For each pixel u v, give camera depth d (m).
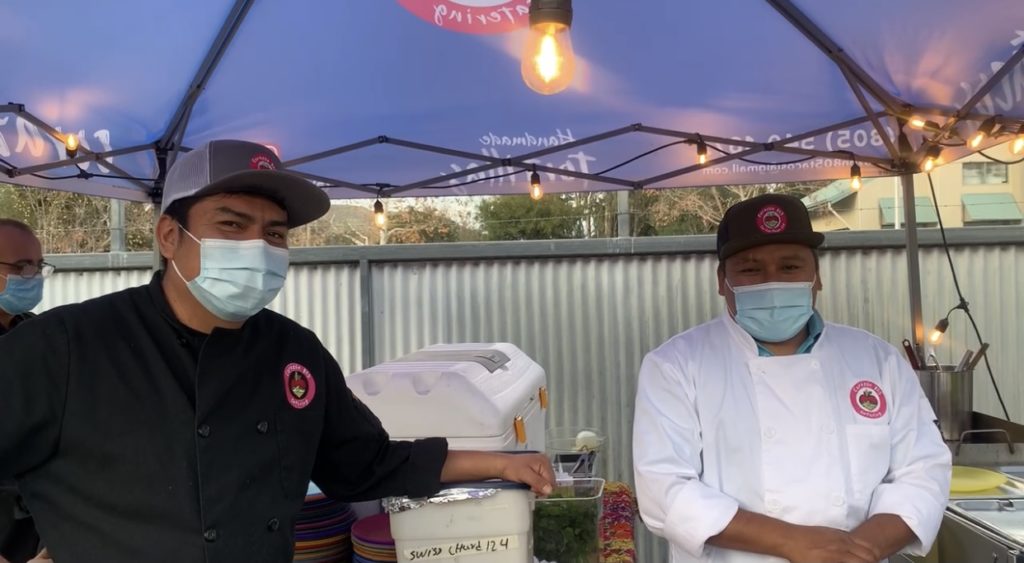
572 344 4.82
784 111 3.42
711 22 2.75
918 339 3.72
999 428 3.33
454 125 3.53
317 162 3.84
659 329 4.77
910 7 2.55
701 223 6.62
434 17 2.69
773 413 1.84
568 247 4.76
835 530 1.65
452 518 1.60
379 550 1.84
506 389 2.32
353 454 1.63
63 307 1.36
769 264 1.91
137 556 1.25
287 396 1.46
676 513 1.74
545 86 1.77
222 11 2.59
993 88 2.87
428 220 6.87
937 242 4.56
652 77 3.12
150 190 3.71
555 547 1.91
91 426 1.26
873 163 3.66
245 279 1.37
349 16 2.69
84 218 7.08
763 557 1.74
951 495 2.60
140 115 3.18
